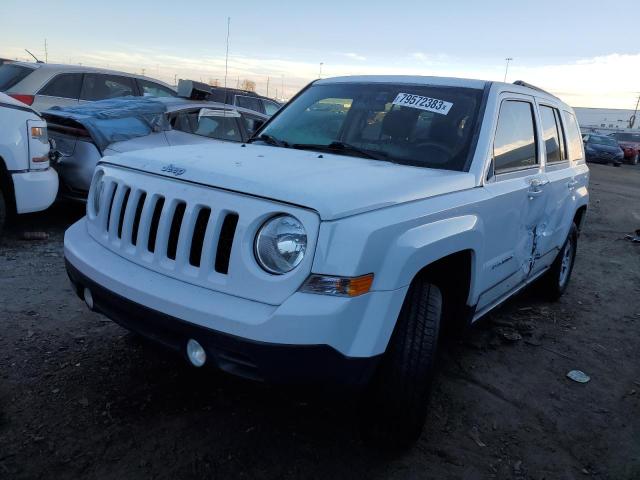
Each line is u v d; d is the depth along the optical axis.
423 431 3.03
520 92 4.02
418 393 2.62
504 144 3.65
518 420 3.26
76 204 6.95
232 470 2.57
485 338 4.38
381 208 2.46
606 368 4.10
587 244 8.66
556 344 4.46
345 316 2.22
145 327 2.56
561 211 4.72
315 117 3.88
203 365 2.39
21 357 3.38
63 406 2.93
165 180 2.66
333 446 2.83
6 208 5.34
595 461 2.94
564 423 3.28
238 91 14.88
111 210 2.90
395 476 2.66
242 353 2.23
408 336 2.60
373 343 2.32
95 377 3.23
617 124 80.69
